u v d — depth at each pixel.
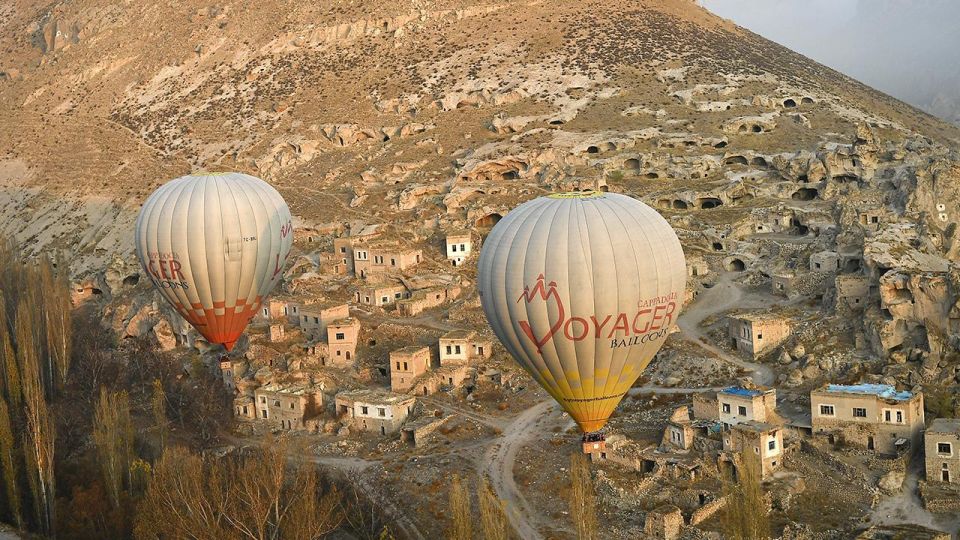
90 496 113.50
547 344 101.12
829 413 112.06
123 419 120.50
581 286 98.94
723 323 146.62
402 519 108.00
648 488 105.69
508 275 101.31
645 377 136.62
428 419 128.25
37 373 134.12
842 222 158.62
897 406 108.50
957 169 161.38
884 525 98.56
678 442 111.81
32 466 112.06
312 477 100.69
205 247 129.75
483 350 142.62
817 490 105.19
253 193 136.00
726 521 97.06
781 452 109.25
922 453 109.50
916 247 144.75
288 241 140.62
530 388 135.25
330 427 131.38
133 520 105.69
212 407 139.62
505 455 118.75
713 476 106.56
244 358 149.00
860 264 145.50
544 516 105.44
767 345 135.88
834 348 130.50
